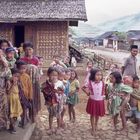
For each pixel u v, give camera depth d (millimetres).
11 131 5230
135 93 6078
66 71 6477
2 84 4938
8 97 5051
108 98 6184
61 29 16188
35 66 5793
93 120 5957
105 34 69312
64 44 16234
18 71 5156
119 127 6367
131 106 6133
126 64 6988
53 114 5906
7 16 15508
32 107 5695
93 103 5910
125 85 6074
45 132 5973
